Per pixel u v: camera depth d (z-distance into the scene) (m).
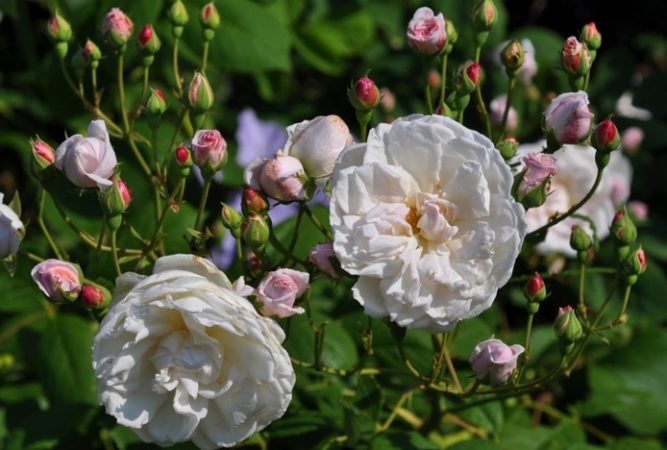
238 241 0.84
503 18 1.19
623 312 0.87
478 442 0.91
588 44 0.88
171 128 1.04
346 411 0.88
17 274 1.01
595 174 1.02
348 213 0.78
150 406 0.80
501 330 1.11
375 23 1.23
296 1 1.21
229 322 0.78
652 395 1.05
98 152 0.82
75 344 0.99
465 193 0.78
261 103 1.30
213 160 0.83
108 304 0.81
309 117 1.29
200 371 0.79
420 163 0.79
